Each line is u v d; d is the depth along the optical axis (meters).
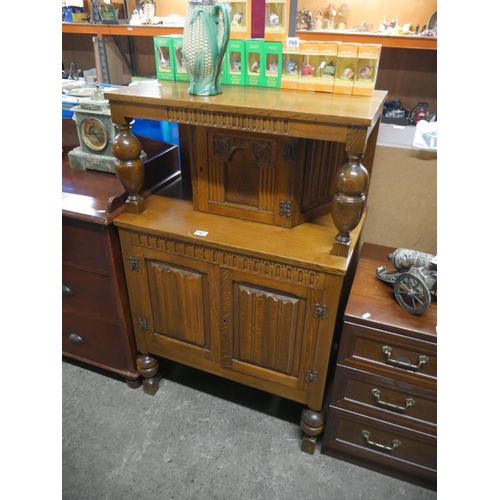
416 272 1.21
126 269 1.44
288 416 1.60
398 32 1.94
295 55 1.22
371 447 1.38
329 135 1.01
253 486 1.35
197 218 1.35
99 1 2.17
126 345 1.59
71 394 1.68
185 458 1.44
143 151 1.54
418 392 1.24
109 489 1.34
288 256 1.15
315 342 1.25
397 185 1.54
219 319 1.37
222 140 1.23
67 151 1.85
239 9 1.26
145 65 2.50
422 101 2.20
